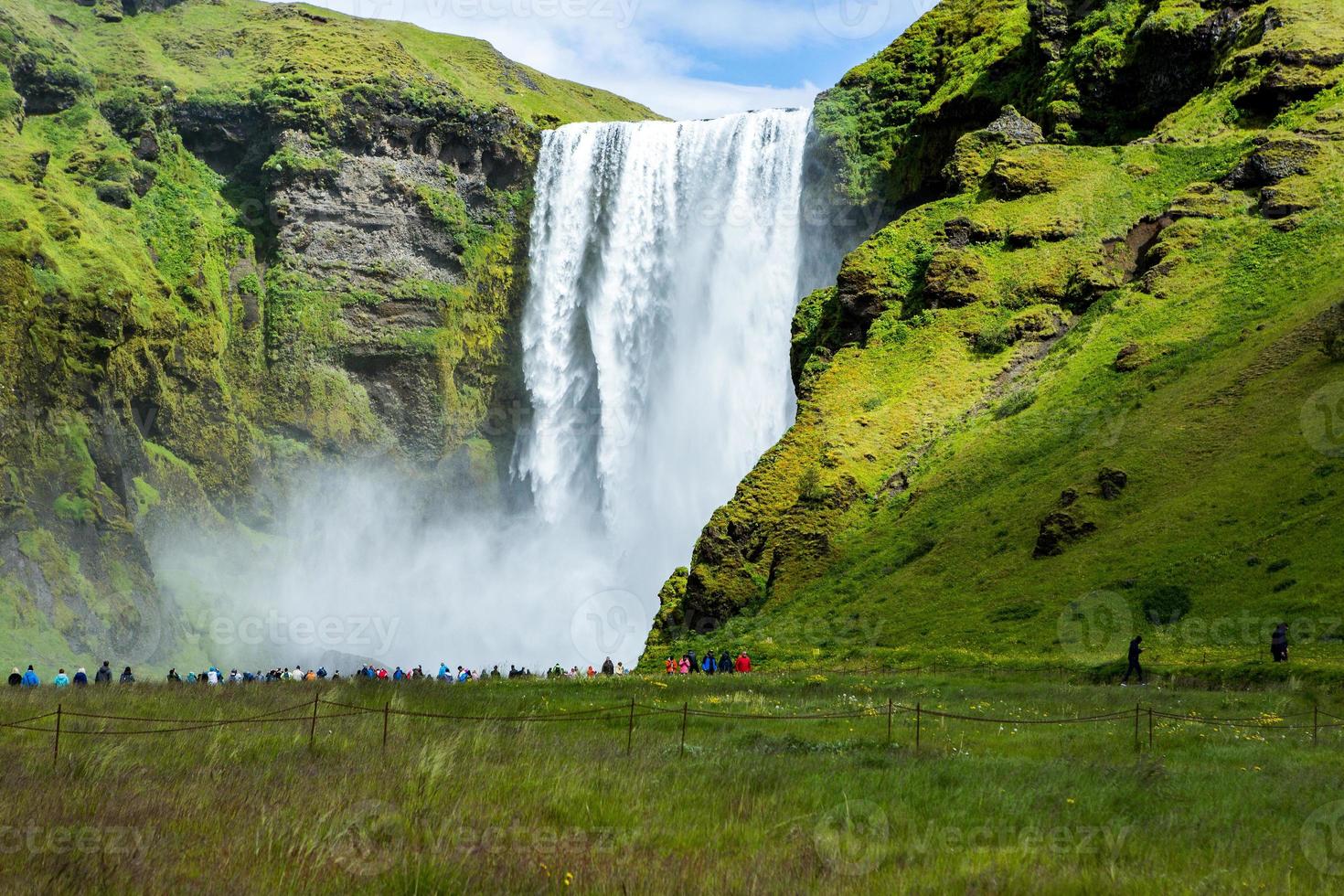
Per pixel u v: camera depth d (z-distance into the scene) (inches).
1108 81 4315.9
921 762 1110.4
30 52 5639.8
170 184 5748.0
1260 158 3627.0
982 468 3095.5
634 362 5561.0
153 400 5068.9
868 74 5177.2
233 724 1273.4
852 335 3971.5
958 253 3816.4
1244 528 2331.4
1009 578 2591.0
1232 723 1451.8
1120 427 2910.9
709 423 5270.7
